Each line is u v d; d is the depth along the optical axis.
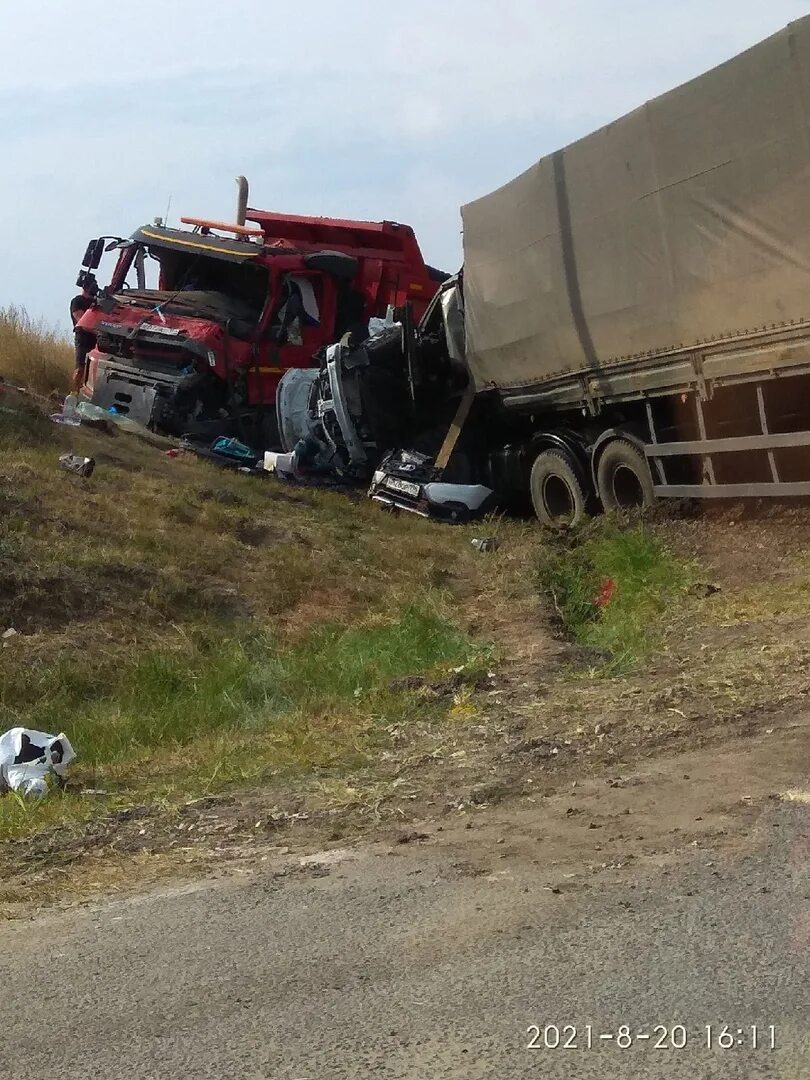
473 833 5.16
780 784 5.24
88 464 14.94
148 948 4.17
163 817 5.96
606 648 9.21
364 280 21.61
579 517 14.91
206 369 19.98
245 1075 3.19
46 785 6.75
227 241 21.11
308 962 3.89
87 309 21.53
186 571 12.23
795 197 10.59
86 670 9.66
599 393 14.12
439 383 17.75
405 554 14.06
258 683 9.03
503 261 15.32
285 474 18.59
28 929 4.51
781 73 10.55
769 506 12.52
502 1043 3.23
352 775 6.40
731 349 11.77
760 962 3.56
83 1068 3.31
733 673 7.21
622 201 12.89
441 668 9.01
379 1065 3.18
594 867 4.52
